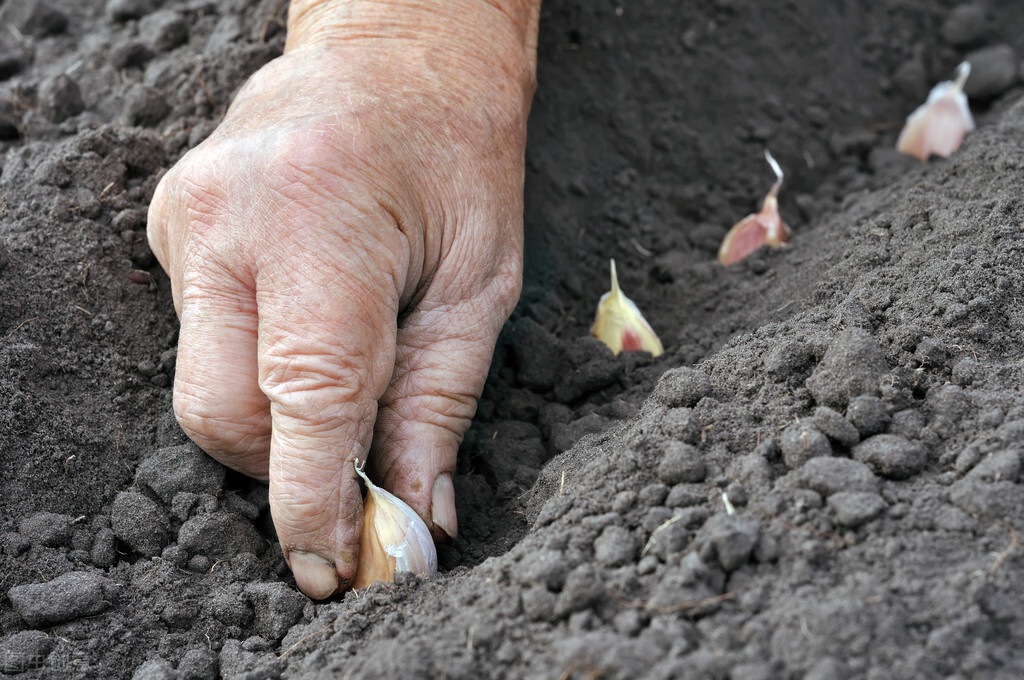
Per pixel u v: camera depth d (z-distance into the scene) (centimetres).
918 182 54
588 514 43
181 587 45
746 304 53
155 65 57
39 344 48
